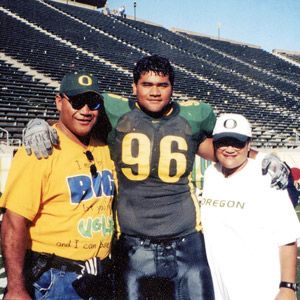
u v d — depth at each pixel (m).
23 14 26.59
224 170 2.65
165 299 2.76
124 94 17.61
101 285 2.46
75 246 2.36
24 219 2.27
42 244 2.37
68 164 2.37
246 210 2.51
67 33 25.58
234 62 30.77
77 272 2.36
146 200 2.75
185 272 2.75
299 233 2.47
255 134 17.94
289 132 18.98
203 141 3.00
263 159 2.53
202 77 25.09
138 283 2.76
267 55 35.16
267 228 2.50
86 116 2.37
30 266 2.35
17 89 14.78
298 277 4.89
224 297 2.59
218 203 2.61
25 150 2.28
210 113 2.92
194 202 2.86
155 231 2.74
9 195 2.27
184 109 2.90
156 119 2.82
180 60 27.34
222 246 2.57
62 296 2.32
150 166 2.75
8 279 2.20
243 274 2.49
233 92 23.58
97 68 20.53
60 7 31.11
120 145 2.79
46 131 2.27
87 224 2.40
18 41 20.89
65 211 2.35
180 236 2.77
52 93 15.25
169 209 2.76
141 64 2.72
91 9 34.50
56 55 20.59
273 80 28.16
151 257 2.75
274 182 2.47
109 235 2.52
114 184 2.66
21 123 12.76
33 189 2.27
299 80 29.44
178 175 2.80
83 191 2.38
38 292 2.32
